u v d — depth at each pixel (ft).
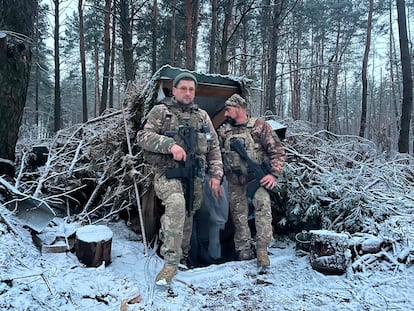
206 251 12.82
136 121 13.92
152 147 9.90
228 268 10.60
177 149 9.64
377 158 17.54
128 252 11.53
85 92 51.34
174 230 9.36
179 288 9.27
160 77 12.73
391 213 13.09
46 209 10.55
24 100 13.51
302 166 14.88
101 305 7.79
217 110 16.02
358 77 124.77
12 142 13.24
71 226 11.09
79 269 9.14
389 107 132.26
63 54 102.12
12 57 12.84
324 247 10.39
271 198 14.08
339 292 9.22
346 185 13.53
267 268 10.77
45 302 7.32
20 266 8.36
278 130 14.88
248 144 11.65
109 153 14.99
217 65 45.21
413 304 8.54
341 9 100.42
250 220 13.58
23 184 13.76
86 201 15.34
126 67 40.45
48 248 9.84
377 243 10.84
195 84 10.69
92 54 98.07
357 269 10.28
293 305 8.52
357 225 12.63
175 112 10.48
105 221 14.25
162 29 64.69
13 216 10.92
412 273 10.00
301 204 13.52
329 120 77.71
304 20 101.65
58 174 14.11
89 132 16.06
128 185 13.87
